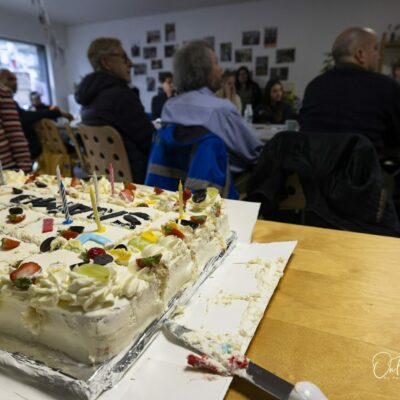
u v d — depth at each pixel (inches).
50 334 25.8
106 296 24.5
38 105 204.8
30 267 26.4
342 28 185.6
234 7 204.2
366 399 21.7
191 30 218.8
